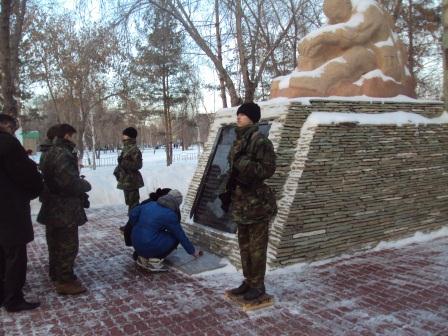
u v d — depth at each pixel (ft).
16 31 35.96
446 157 22.11
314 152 17.17
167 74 75.77
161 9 35.99
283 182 17.24
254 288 12.91
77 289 14.60
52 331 11.79
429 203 21.21
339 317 11.93
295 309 12.59
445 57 22.33
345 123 18.10
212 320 12.09
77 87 61.26
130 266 17.74
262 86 57.36
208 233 19.08
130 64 53.88
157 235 16.53
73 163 14.25
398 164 19.88
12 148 12.53
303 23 43.47
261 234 12.72
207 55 39.40
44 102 92.22
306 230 16.79
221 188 20.03
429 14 46.55
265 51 44.45
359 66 20.99
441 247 18.88
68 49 58.08
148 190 38.73
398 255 17.80
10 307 13.12
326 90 20.11
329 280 14.93
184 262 17.43
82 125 63.05
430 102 22.27
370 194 18.79
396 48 22.61
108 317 12.60
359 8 21.75
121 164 22.82
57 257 14.61
